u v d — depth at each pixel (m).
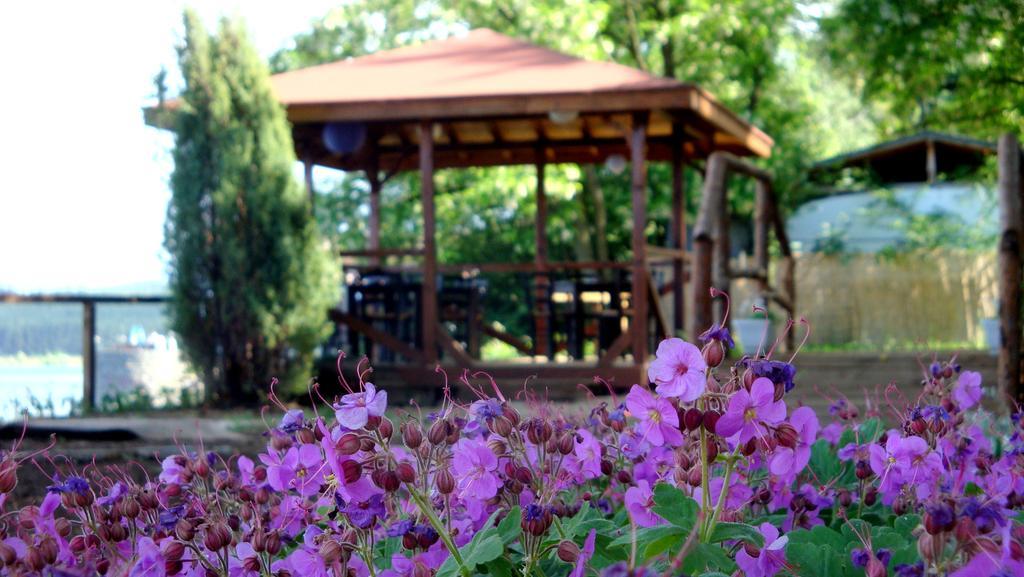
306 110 10.55
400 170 13.94
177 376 10.20
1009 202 6.52
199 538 1.90
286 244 9.67
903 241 22.34
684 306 12.38
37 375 10.21
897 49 15.00
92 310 10.10
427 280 10.74
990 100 15.98
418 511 1.77
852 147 33.03
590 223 22.66
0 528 1.74
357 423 1.49
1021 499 1.93
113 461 5.56
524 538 1.55
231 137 9.70
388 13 22.02
